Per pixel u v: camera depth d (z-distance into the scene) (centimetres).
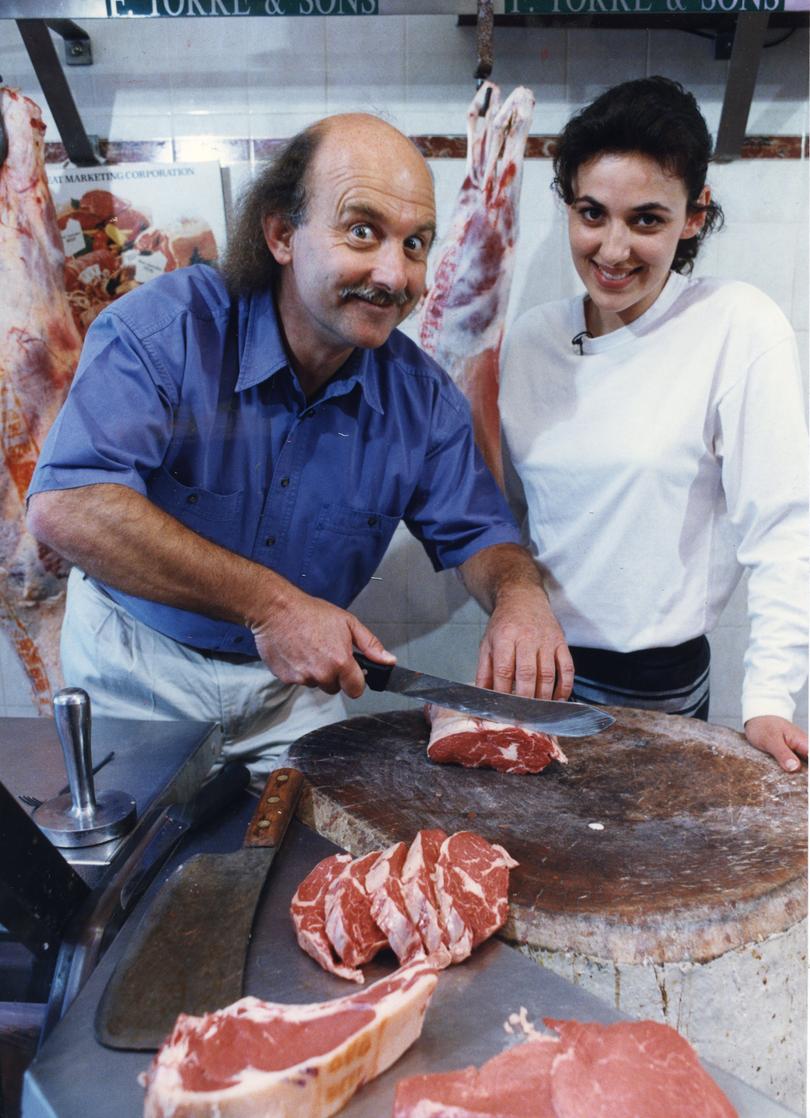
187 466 137
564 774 120
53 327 164
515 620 132
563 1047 71
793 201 162
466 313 157
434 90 163
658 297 141
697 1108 65
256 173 135
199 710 149
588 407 147
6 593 171
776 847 100
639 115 119
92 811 100
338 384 138
